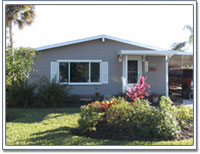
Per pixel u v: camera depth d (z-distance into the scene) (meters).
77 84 11.46
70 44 11.45
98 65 11.62
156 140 4.79
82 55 11.48
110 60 11.58
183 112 5.89
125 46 11.63
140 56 11.72
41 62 11.38
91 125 5.35
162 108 5.09
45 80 11.33
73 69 11.50
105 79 11.55
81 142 4.67
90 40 11.51
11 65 6.52
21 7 13.09
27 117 7.43
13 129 5.86
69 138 4.95
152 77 11.79
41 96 9.54
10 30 13.37
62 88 10.12
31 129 5.87
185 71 13.09
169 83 16.92
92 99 10.95
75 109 8.98
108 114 5.62
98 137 5.04
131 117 5.26
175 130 4.92
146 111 5.15
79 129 5.52
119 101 6.07
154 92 11.74
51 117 7.43
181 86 13.41
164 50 11.26
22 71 6.82
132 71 11.71
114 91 11.55
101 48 11.55
